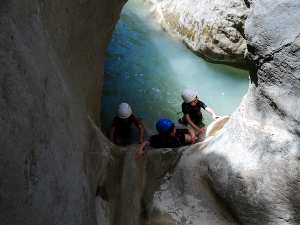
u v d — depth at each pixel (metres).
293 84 2.68
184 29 6.67
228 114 5.43
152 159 3.78
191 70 6.25
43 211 1.82
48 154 2.00
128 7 7.82
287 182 2.81
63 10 2.93
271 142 2.90
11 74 1.71
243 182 3.06
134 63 6.34
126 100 5.64
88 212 2.61
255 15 2.82
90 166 3.03
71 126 2.61
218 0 6.01
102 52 4.60
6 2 1.85
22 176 1.67
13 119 1.65
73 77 3.17
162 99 5.70
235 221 3.22
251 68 3.07
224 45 6.01
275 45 2.71
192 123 4.88
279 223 2.94
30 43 2.04
